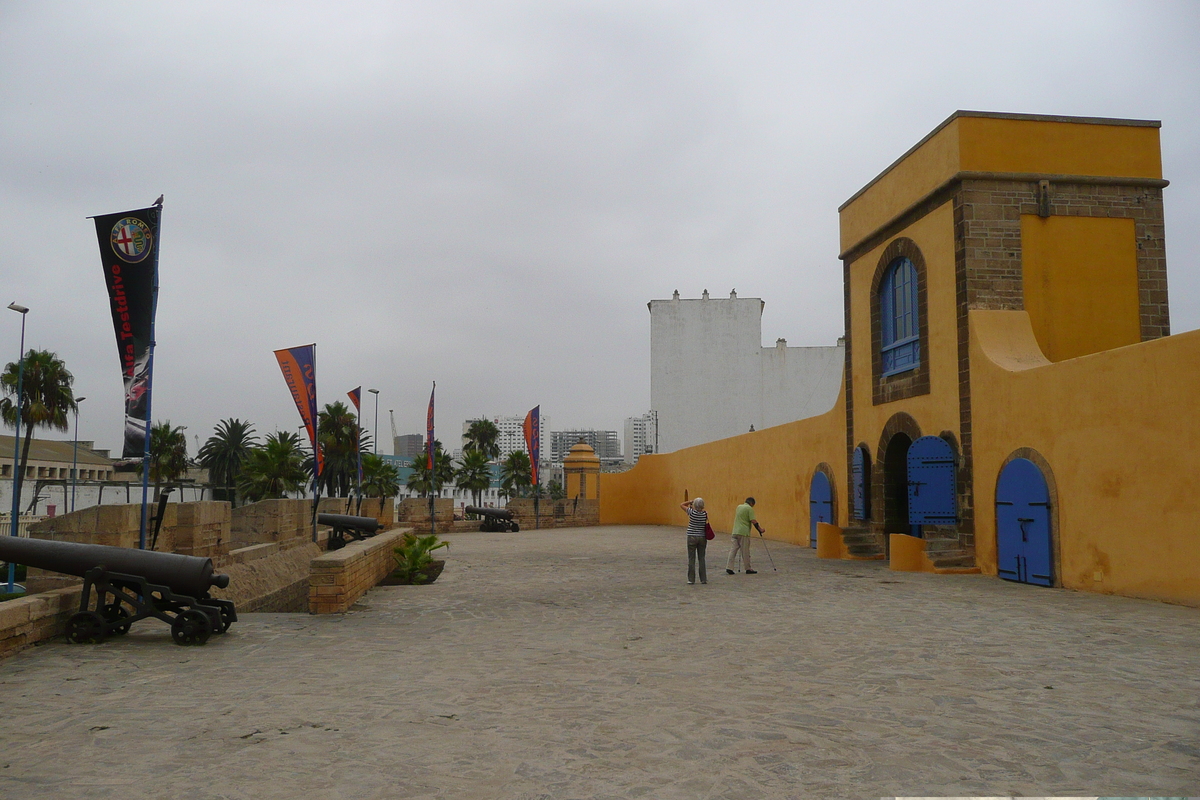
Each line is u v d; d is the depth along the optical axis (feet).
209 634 27.94
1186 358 33.37
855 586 42.75
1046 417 41.63
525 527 124.26
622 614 34.55
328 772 15.06
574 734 17.34
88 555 28.81
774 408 177.68
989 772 14.84
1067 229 49.98
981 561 47.11
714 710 19.11
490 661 25.00
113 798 13.79
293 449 178.50
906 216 56.18
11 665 24.59
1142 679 21.63
